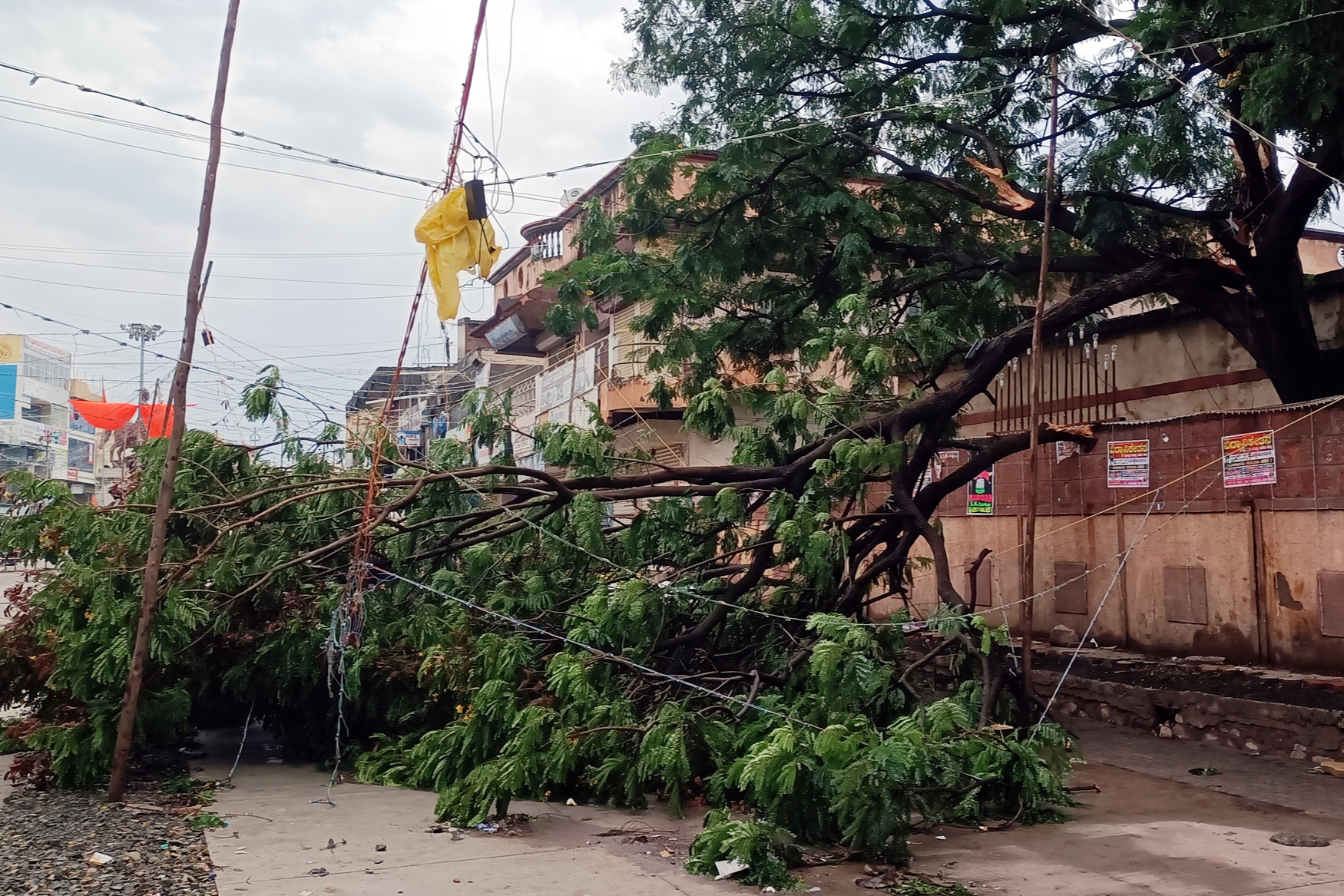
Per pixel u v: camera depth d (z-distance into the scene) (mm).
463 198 6965
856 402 9078
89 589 7184
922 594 13672
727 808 5781
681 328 12641
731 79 11820
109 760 7094
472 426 9102
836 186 11594
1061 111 10344
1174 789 6926
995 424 13578
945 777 5984
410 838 5852
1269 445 9195
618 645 7707
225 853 5484
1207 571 9719
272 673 8062
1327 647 8547
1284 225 8914
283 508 8352
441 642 7703
